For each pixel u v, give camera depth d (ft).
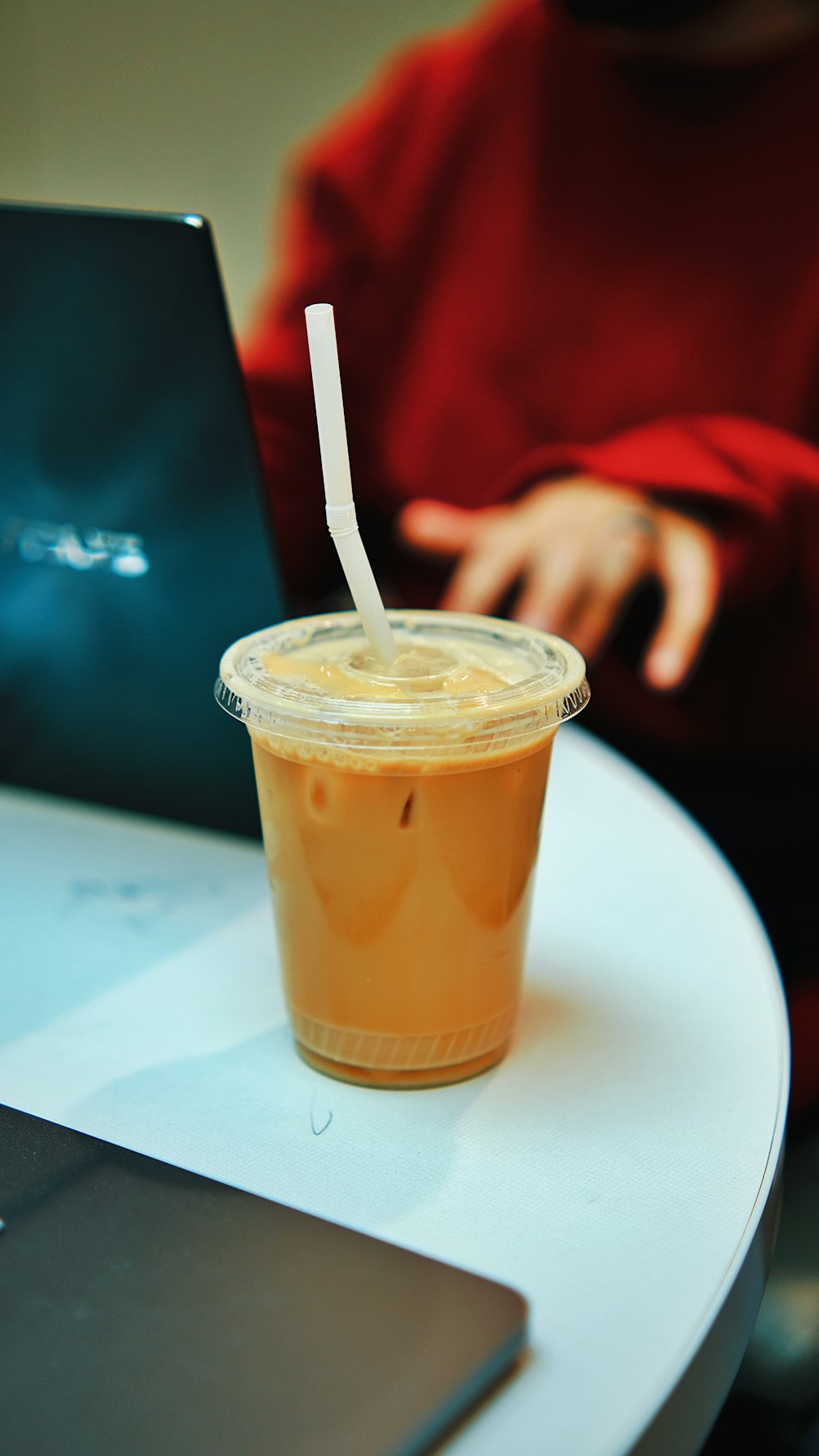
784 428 4.55
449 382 4.98
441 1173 1.69
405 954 1.74
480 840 1.72
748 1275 1.61
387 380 5.04
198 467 2.00
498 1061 1.83
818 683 4.53
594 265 4.67
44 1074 1.80
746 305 4.48
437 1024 1.77
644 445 4.49
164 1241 1.56
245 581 2.06
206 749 2.21
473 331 4.90
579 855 2.21
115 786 2.32
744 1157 1.71
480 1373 1.47
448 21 4.56
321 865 1.72
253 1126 1.74
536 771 1.75
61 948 2.01
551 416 4.91
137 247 1.88
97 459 2.05
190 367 1.94
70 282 1.93
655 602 4.45
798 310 4.39
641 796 2.37
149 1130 1.73
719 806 4.58
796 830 4.46
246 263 5.32
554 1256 1.60
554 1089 1.80
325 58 4.78
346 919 1.73
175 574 2.09
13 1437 1.41
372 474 5.18
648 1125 1.74
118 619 2.16
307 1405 1.44
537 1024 1.89
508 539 4.18
